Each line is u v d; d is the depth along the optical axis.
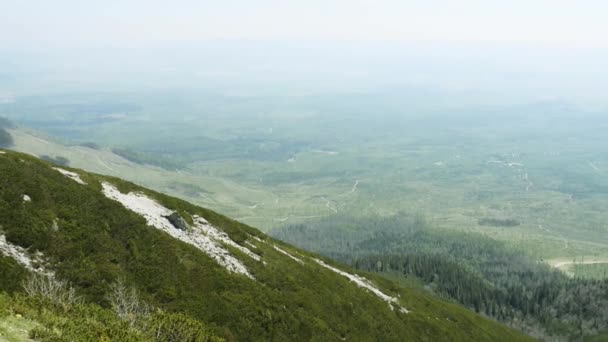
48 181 60.53
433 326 101.56
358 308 84.50
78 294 46.41
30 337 30.19
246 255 76.38
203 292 58.97
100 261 52.88
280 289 72.38
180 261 61.72
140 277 54.91
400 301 111.06
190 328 43.59
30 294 37.78
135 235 61.16
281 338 60.84
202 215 84.81
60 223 54.34
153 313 45.16
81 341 32.25
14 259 45.06
